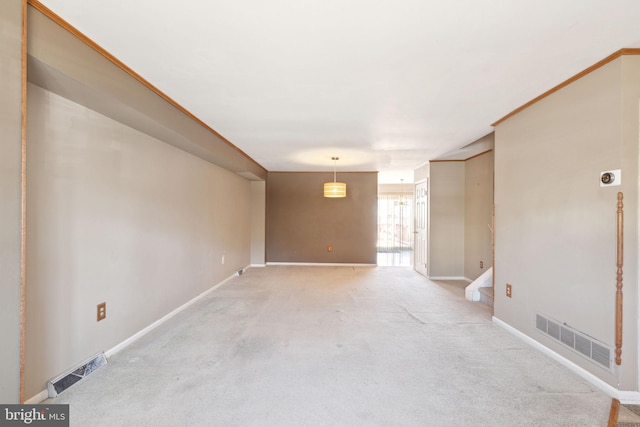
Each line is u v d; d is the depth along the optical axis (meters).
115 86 2.26
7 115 1.52
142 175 3.22
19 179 1.58
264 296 4.89
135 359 2.73
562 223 2.64
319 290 5.30
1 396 1.52
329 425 1.89
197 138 3.70
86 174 2.49
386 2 1.60
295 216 7.96
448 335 3.32
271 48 2.07
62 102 2.26
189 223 4.34
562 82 2.58
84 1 1.62
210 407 2.05
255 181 7.74
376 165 6.97
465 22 1.78
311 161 6.46
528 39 1.95
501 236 3.55
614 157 2.18
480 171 5.61
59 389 2.18
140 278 3.22
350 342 3.12
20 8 1.57
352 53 2.12
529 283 3.06
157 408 2.04
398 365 2.64
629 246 2.13
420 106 3.14
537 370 2.56
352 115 3.43
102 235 2.68
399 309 4.25
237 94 2.86
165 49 2.09
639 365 2.12
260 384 2.34
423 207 6.74
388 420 1.93
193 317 3.86
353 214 7.91
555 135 2.71
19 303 1.58
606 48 2.08
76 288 2.41
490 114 3.37
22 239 1.59
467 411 2.03
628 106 2.12
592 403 2.11
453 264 6.32
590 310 2.37
